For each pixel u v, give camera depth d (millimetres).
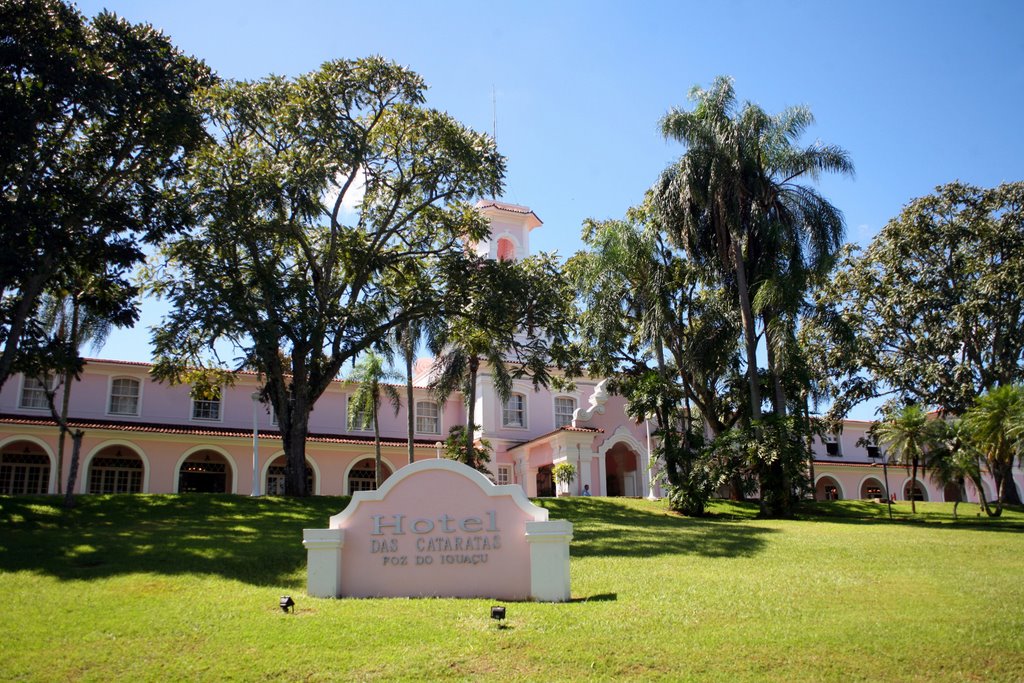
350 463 34688
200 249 20766
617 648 8109
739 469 25672
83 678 7199
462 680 7258
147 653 7867
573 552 15305
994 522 25516
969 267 32781
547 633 8539
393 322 24078
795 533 18891
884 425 31188
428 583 10633
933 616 9539
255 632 8531
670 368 30844
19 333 19000
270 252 23500
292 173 20812
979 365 33812
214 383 25328
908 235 34281
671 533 18625
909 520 26688
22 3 17953
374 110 23234
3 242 17312
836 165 27328
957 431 29359
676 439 26734
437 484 10984
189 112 20219
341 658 7734
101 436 29750
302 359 23703
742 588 11383
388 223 24797
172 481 30875
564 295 24969
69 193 18609
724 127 26656
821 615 9625
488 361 29375
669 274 30188
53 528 16125
